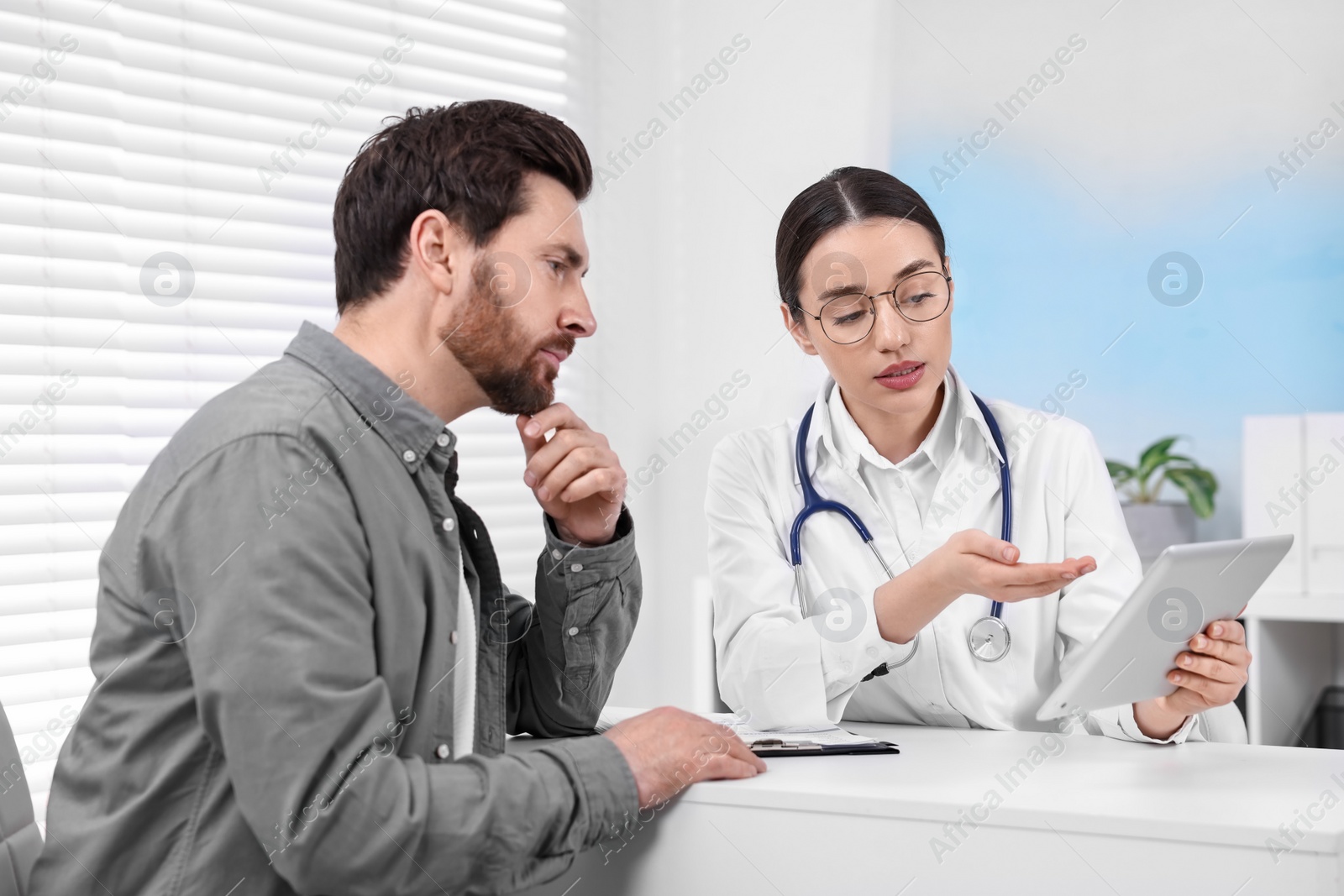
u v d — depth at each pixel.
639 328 2.69
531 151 1.01
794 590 1.35
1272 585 2.12
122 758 0.85
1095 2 2.50
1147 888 0.78
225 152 1.88
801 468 1.42
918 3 2.63
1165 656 0.98
